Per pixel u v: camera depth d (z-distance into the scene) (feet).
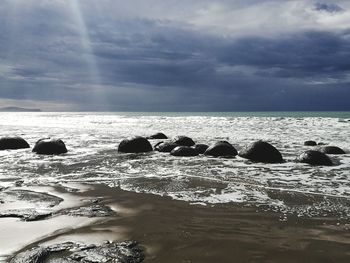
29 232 18.99
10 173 37.04
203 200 25.68
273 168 39.19
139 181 32.27
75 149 57.88
